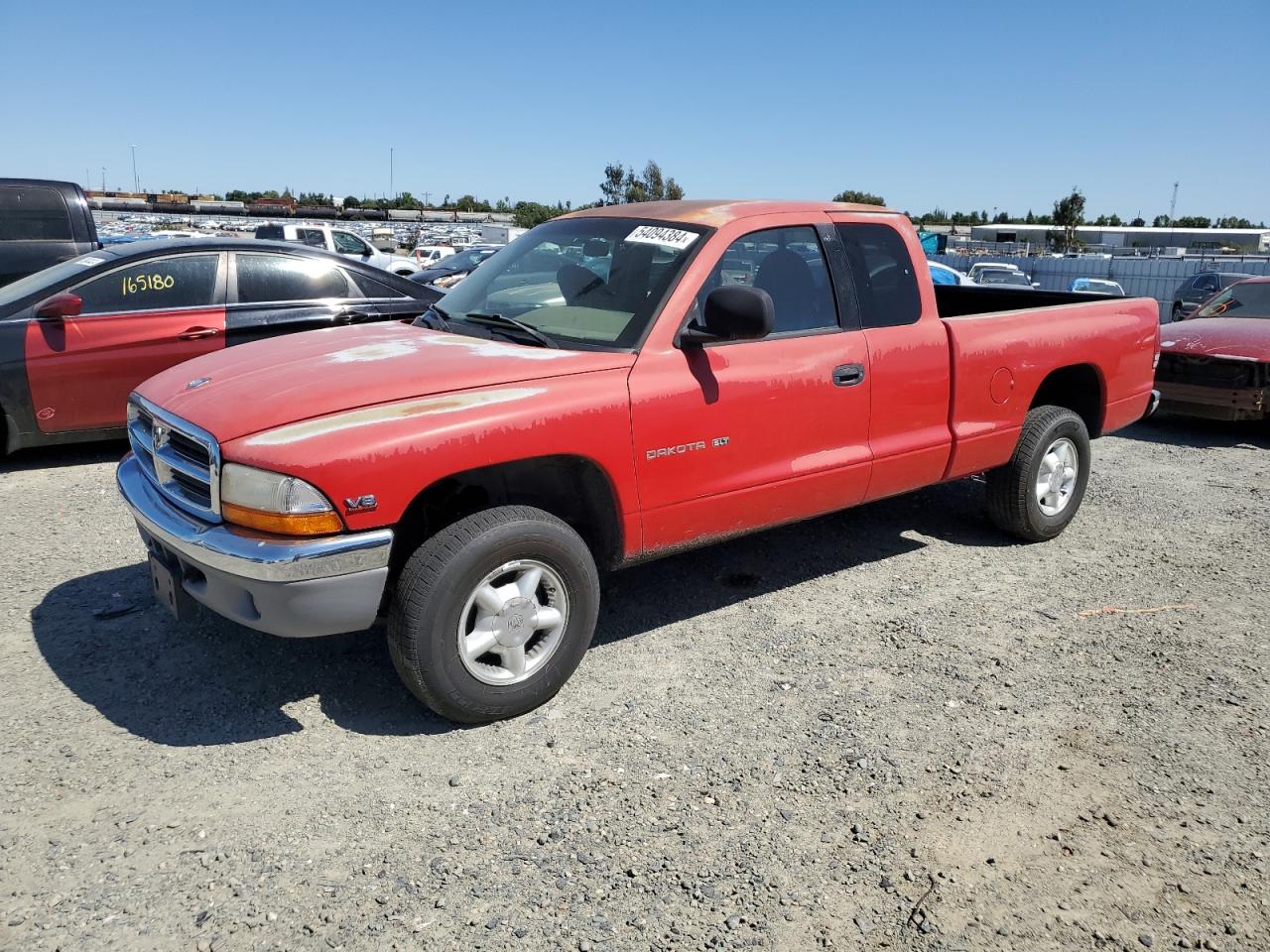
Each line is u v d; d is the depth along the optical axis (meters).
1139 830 2.94
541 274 4.30
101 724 3.39
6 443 6.54
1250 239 78.31
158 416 3.46
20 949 2.35
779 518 4.23
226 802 2.97
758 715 3.58
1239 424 9.70
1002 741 3.43
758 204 4.35
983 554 5.39
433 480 3.17
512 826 2.89
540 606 3.49
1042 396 5.88
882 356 4.45
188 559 3.24
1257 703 3.74
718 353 3.89
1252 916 2.59
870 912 2.57
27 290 6.75
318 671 3.83
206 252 7.05
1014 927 2.53
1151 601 4.76
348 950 2.39
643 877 2.69
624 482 3.64
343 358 3.62
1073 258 32.66
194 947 2.38
